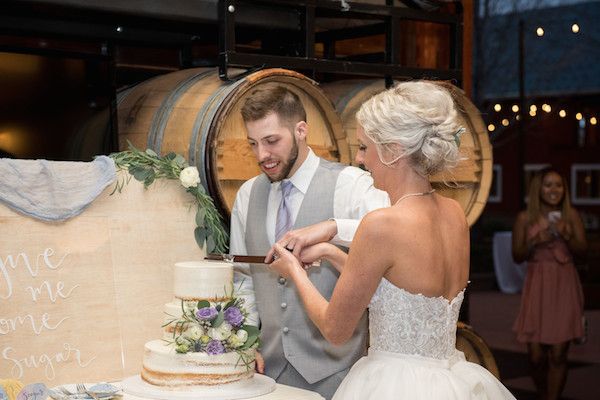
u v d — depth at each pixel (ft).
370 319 8.79
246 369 9.12
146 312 9.92
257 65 12.63
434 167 8.34
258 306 10.82
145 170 10.09
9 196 9.08
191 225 10.41
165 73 15.49
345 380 8.84
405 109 8.20
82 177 9.59
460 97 14.73
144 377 9.13
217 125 11.66
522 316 21.95
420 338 8.36
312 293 8.86
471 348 14.56
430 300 8.29
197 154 11.80
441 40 18.03
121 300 9.76
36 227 9.27
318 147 12.79
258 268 10.78
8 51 12.11
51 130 12.44
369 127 8.35
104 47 13.11
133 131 12.89
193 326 8.91
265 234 10.75
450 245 8.57
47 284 9.27
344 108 14.47
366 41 17.79
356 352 10.55
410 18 14.65
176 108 12.50
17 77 12.19
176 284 9.17
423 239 8.18
